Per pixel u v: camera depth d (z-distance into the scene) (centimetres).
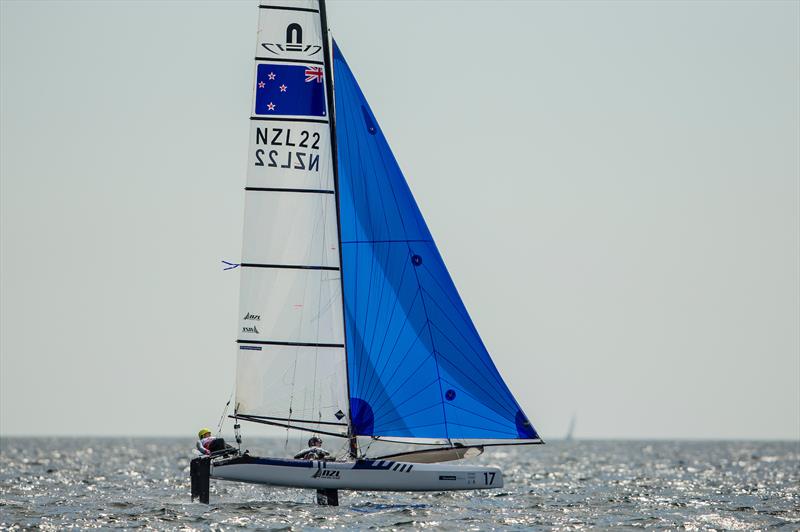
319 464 11981
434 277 12369
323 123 12306
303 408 12144
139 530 11344
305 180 12244
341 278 12244
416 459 12312
